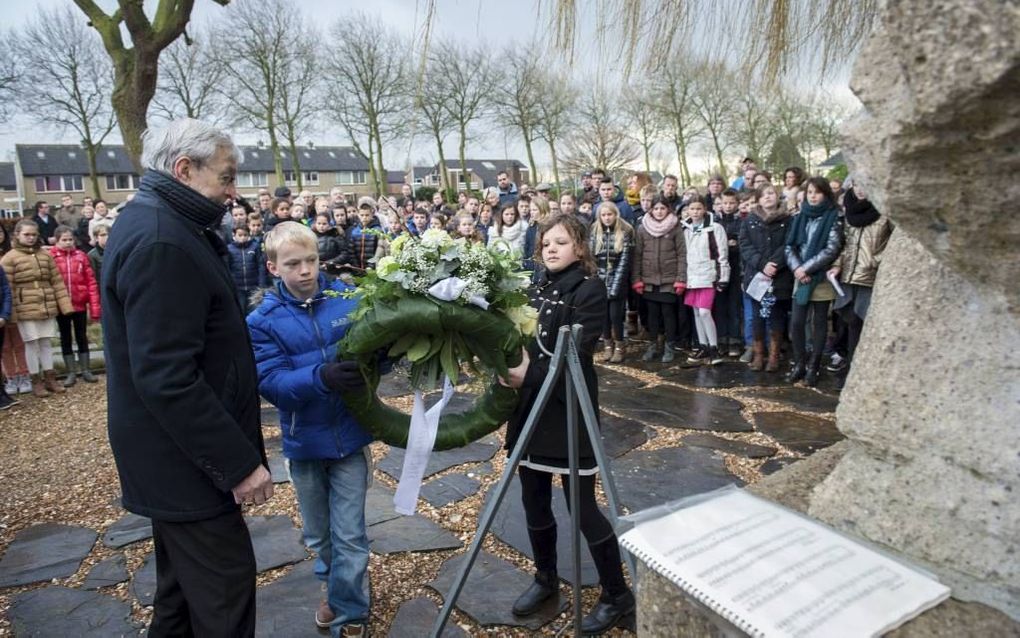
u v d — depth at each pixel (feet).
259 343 7.38
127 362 5.64
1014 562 3.20
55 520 11.71
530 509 8.05
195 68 70.74
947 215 2.87
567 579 8.94
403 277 6.45
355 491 7.62
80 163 142.20
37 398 20.42
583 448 7.44
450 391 6.90
